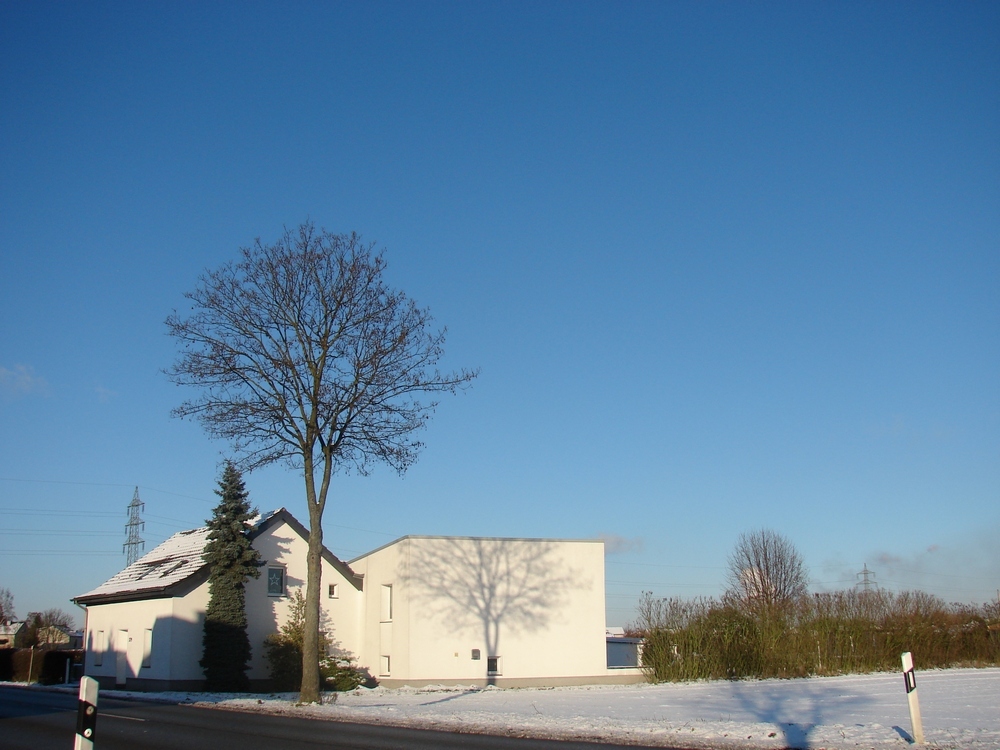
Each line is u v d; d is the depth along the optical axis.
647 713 22.95
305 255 28.12
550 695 30.58
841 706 24.80
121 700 28.83
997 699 26.81
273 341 28.25
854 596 46.00
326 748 15.28
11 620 89.75
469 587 36.00
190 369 27.81
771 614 41.62
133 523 75.12
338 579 39.16
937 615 48.56
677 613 39.62
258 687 35.66
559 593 37.50
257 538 37.19
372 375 28.00
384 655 36.69
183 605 35.12
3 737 16.66
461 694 31.30
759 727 18.28
